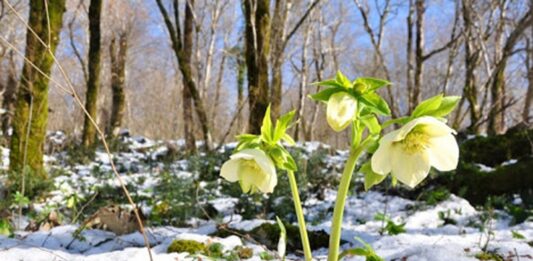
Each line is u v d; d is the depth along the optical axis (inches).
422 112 56.1
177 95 634.8
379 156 54.7
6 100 509.0
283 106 1085.8
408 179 55.4
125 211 156.8
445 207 224.2
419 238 136.8
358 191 271.0
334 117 54.8
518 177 242.5
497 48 568.1
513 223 189.0
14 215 193.8
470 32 530.3
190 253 121.0
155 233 150.5
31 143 292.8
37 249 123.9
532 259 105.4
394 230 161.3
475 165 271.4
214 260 114.3
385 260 109.4
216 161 356.5
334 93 56.2
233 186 246.8
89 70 516.7
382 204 239.6
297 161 273.9
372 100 56.5
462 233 170.9
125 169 392.2
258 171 58.9
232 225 150.6
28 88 296.5
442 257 103.7
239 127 624.1
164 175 297.9
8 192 234.1
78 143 497.7
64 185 292.4
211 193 253.0
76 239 141.3
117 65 641.0
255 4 383.2
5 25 485.1
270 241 139.4
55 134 560.7
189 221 202.1
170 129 573.9
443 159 56.7
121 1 684.1
